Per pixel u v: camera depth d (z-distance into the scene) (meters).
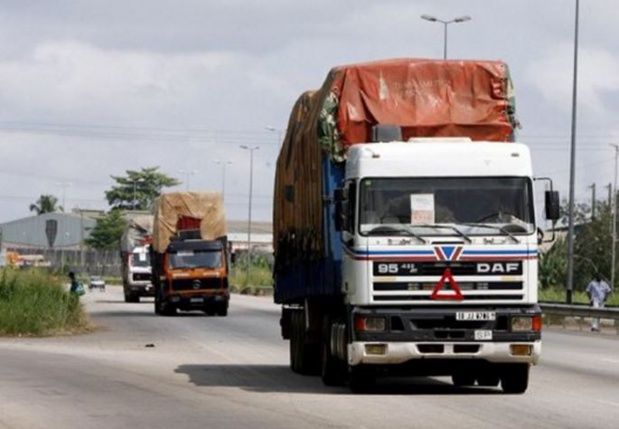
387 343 40.28
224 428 32.28
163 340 75.44
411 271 40.50
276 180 57.69
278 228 56.78
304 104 50.62
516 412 36.06
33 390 42.47
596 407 37.53
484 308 40.62
